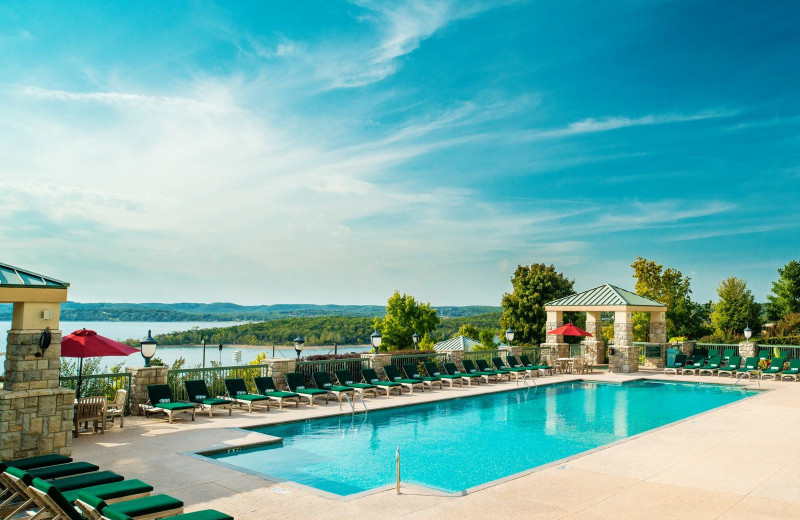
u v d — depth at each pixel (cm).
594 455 1020
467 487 909
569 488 809
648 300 2973
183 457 991
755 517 685
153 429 1255
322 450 1153
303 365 1862
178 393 1555
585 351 3027
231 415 1458
